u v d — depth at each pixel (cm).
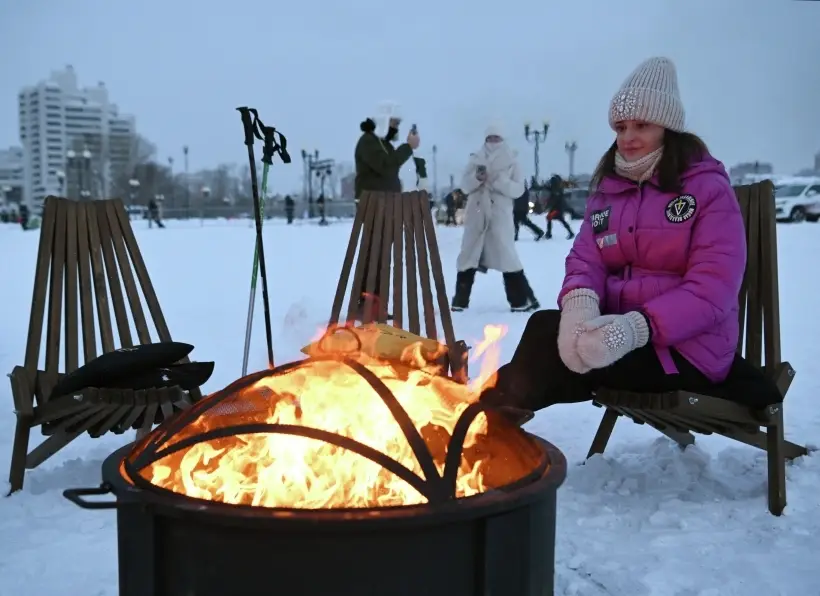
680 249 303
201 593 162
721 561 261
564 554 269
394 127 786
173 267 1384
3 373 568
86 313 365
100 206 379
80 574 255
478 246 802
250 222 4200
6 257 1712
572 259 326
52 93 14525
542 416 450
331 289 1001
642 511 304
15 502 314
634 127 308
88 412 308
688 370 296
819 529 284
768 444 301
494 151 794
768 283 329
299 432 175
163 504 162
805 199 2800
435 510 158
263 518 154
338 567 156
